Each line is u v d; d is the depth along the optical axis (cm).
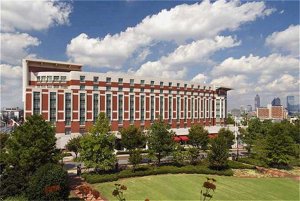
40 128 3734
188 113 10581
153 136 5222
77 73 7544
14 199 3216
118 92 8331
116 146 7725
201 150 7281
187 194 3869
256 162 6112
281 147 5944
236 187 4406
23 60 7862
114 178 4294
